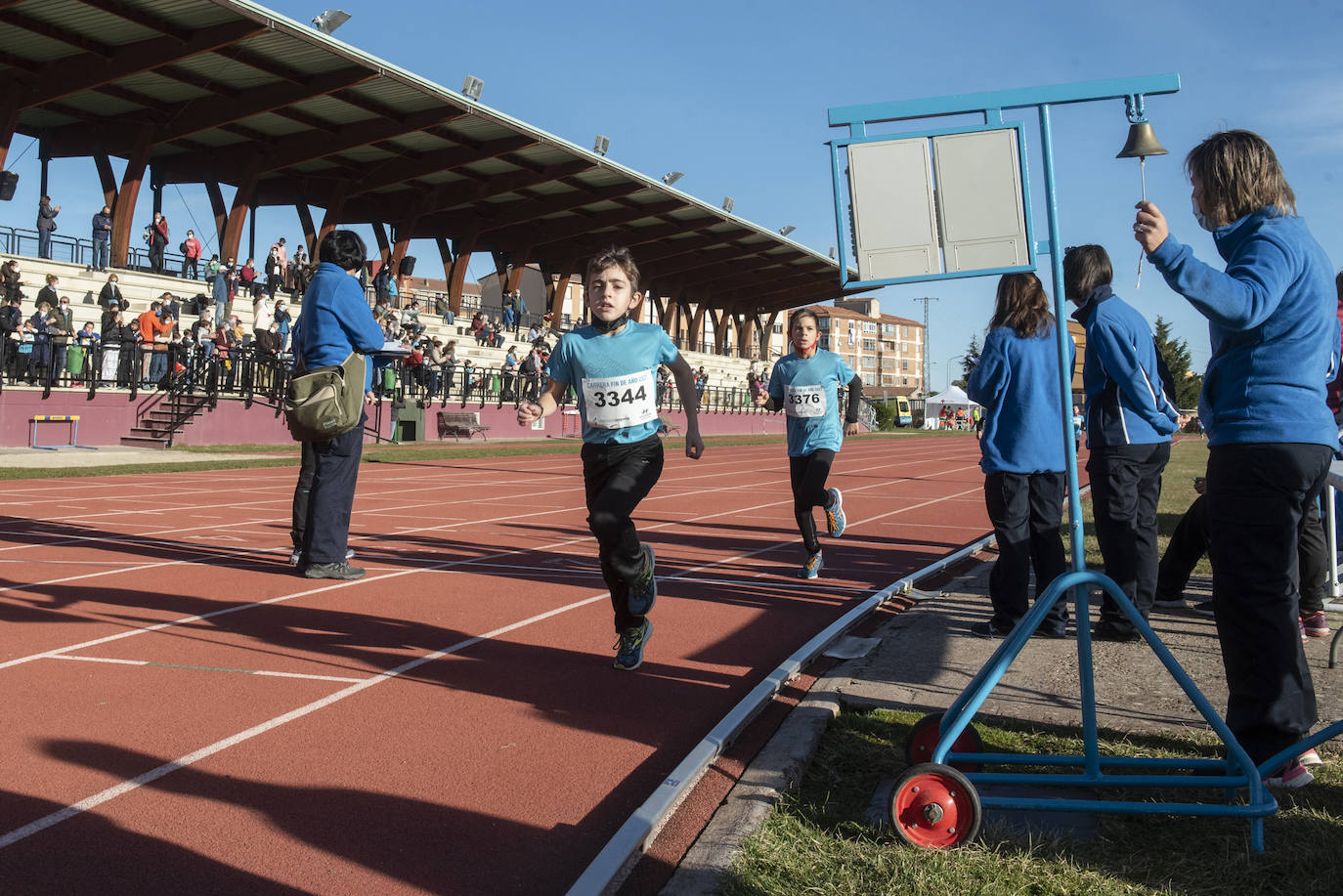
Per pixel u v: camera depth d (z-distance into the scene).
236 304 28.23
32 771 3.18
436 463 20.62
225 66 24.42
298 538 7.13
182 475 15.65
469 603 6.01
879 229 3.17
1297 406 3.01
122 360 21.39
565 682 4.36
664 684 4.38
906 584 6.73
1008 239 3.09
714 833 2.80
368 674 4.39
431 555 7.93
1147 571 5.10
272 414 23.95
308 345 6.58
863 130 3.20
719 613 5.93
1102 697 4.02
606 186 37.41
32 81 23.62
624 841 2.65
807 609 6.10
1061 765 3.21
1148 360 4.94
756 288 58.88
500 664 4.62
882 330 135.50
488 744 3.56
